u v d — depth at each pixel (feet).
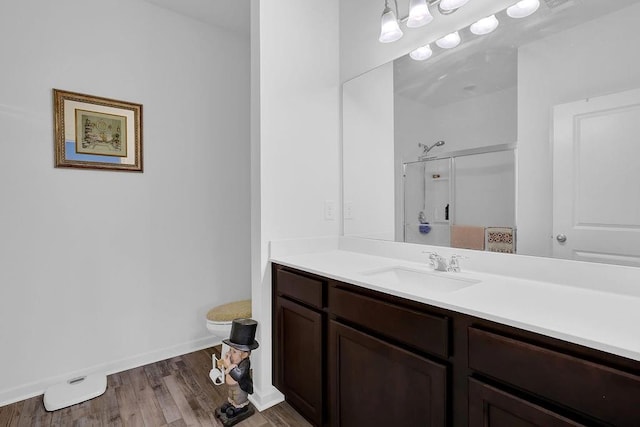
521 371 2.54
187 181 7.66
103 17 6.50
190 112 7.68
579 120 3.66
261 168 5.58
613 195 3.44
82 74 6.28
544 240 3.94
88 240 6.38
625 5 3.35
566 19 3.74
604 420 2.15
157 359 7.20
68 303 6.17
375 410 3.78
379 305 3.71
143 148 7.01
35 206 5.83
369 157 6.14
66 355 6.15
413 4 4.60
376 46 5.97
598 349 2.20
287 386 5.33
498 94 4.35
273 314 5.69
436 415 3.13
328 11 6.54
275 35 5.70
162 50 7.27
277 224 5.80
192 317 7.75
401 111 5.58
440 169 5.04
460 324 2.98
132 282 6.91
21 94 5.69
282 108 5.82
